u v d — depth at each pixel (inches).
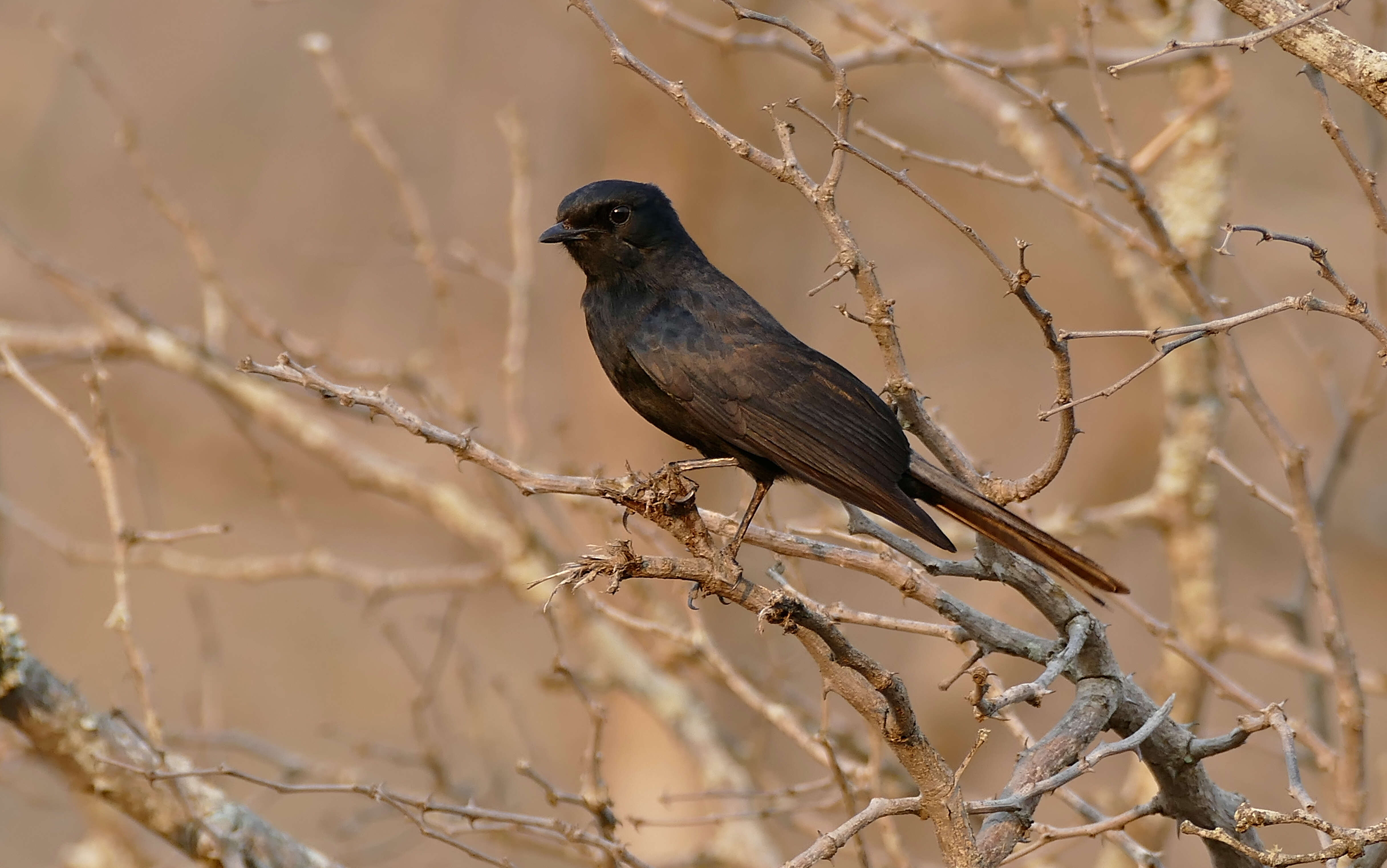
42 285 668.1
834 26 598.9
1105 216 310.5
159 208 432.1
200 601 414.0
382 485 486.9
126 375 694.5
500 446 469.7
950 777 212.1
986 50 509.0
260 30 767.1
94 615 751.1
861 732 439.5
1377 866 241.1
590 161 703.1
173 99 760.3
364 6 771.4
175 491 719.1
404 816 275.4
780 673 414.3
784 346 305.4
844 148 234.7
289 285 756.0
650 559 207.5
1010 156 663.1
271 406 485.4
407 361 602.5
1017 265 692.7
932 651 620.7
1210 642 413.1
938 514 443.5
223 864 279.0
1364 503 738.8
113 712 281.6
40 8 732.7
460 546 612.7
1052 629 472.4
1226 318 256.1
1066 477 717.9
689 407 307.3
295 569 449.7
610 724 624.1
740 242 652.7
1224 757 624.1
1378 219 232.5
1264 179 683.4
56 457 749.9
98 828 355.6
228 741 398.0
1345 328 711.1
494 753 502.0
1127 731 257.3
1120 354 703.1
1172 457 425.7
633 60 240.8
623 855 252.5
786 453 296.5
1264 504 736.3
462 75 763.4
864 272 242.1
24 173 720.3
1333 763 294.4
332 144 767.1
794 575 302.0
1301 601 398.3
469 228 753.0
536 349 747.4
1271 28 217.9
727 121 634.2
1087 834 249.3
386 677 736.3
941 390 776.9
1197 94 418.6
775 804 420.2
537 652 717.9
